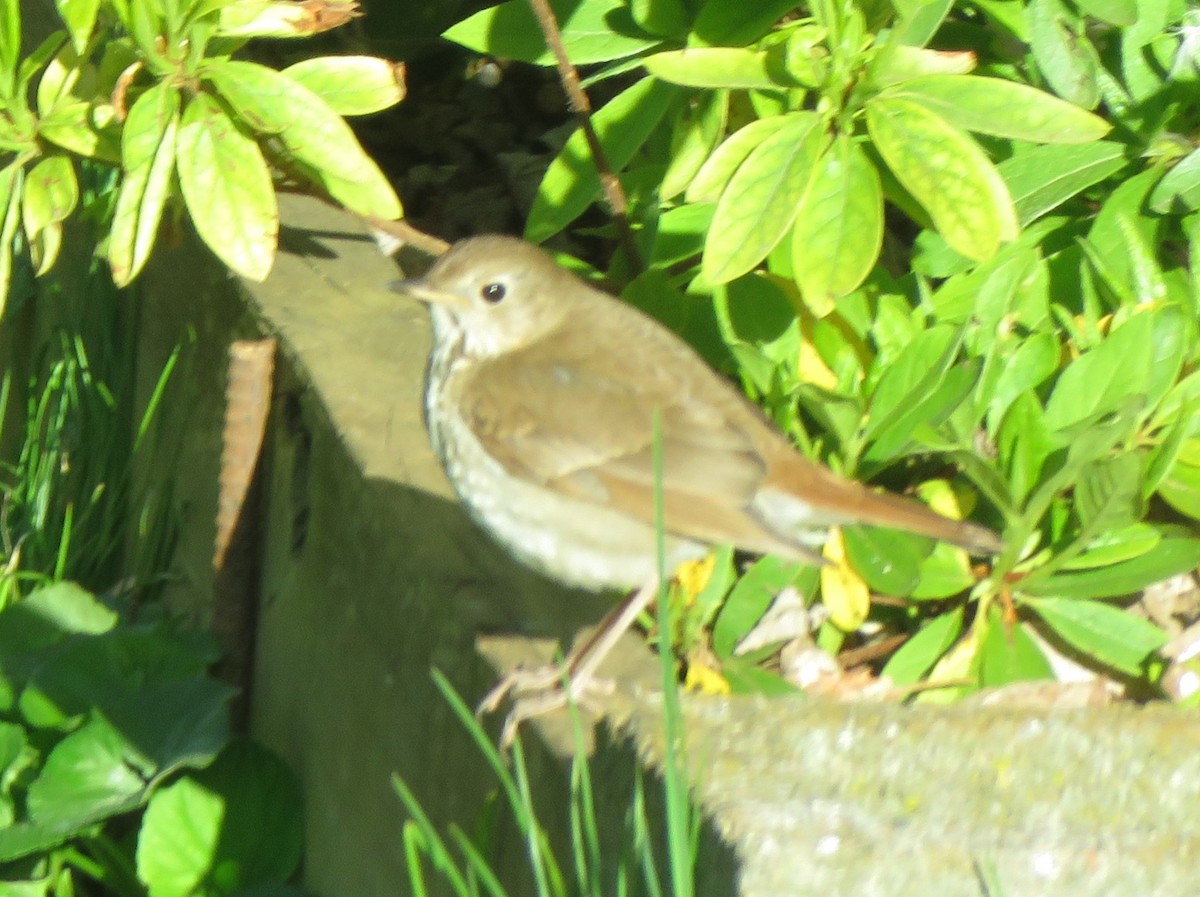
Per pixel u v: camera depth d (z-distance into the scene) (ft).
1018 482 23.08
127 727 27.30
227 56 27.84
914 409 23.38
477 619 21.66
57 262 40.06
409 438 25.49
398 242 33.19
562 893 17.61
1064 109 22.84
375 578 24.31
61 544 33.30
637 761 17.71
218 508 29.53
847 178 23.04
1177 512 25.81
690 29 26.63
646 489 22.17
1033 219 25.95
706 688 23.16
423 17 42.04
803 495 22.13
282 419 28.30
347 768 25.39
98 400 35.09
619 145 27.07
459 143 42.47
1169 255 27.55
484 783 20.74
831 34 23.13
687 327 26.73
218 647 29.48
